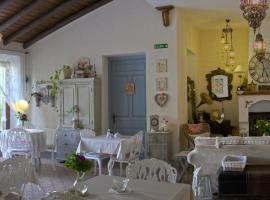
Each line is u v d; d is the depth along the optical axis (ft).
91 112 24.21
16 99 27.20
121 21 24.32
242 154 14.71
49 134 26.84
